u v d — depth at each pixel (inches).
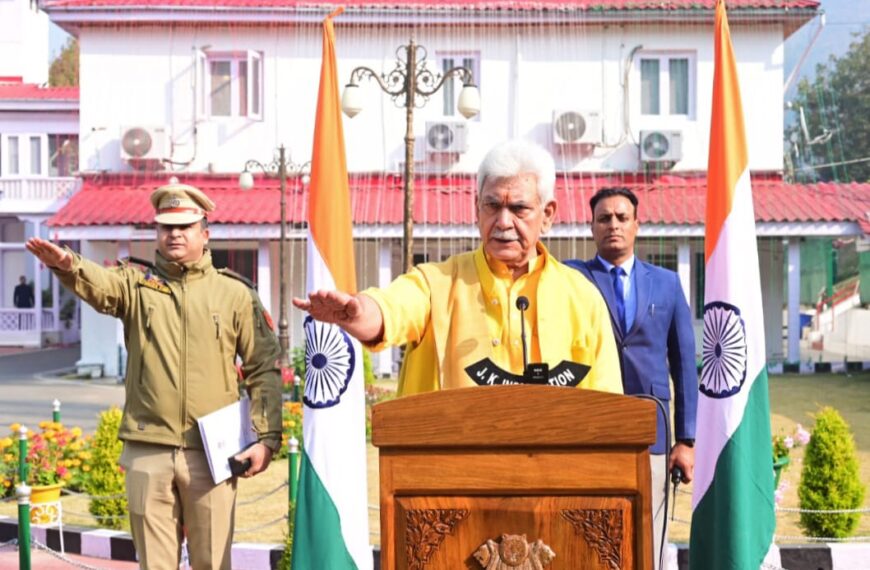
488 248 118.3
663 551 131.8
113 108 763.4
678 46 752.3
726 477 154.3
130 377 172.6
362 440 170.7
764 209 710.5
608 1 752.3
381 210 714.2
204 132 762.2
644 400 92.7
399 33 747.4
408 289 119.3
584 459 93.9
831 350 952.3
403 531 94.7
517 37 752.3
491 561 93.9
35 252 160.9
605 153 754.2
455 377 118.0
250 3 751.7
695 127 755.4
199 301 173.0
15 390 693.3
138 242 770.8
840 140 1228.5
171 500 169.3
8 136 992.9
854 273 1067.9
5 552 280.5
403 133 747.4
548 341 119.3
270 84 759.7
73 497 348.8
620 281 183.2
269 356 178.9
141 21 750.5
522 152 118.8
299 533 167.8
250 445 172.7
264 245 734.5
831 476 268.4
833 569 238.4
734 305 158.4
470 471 94.3
